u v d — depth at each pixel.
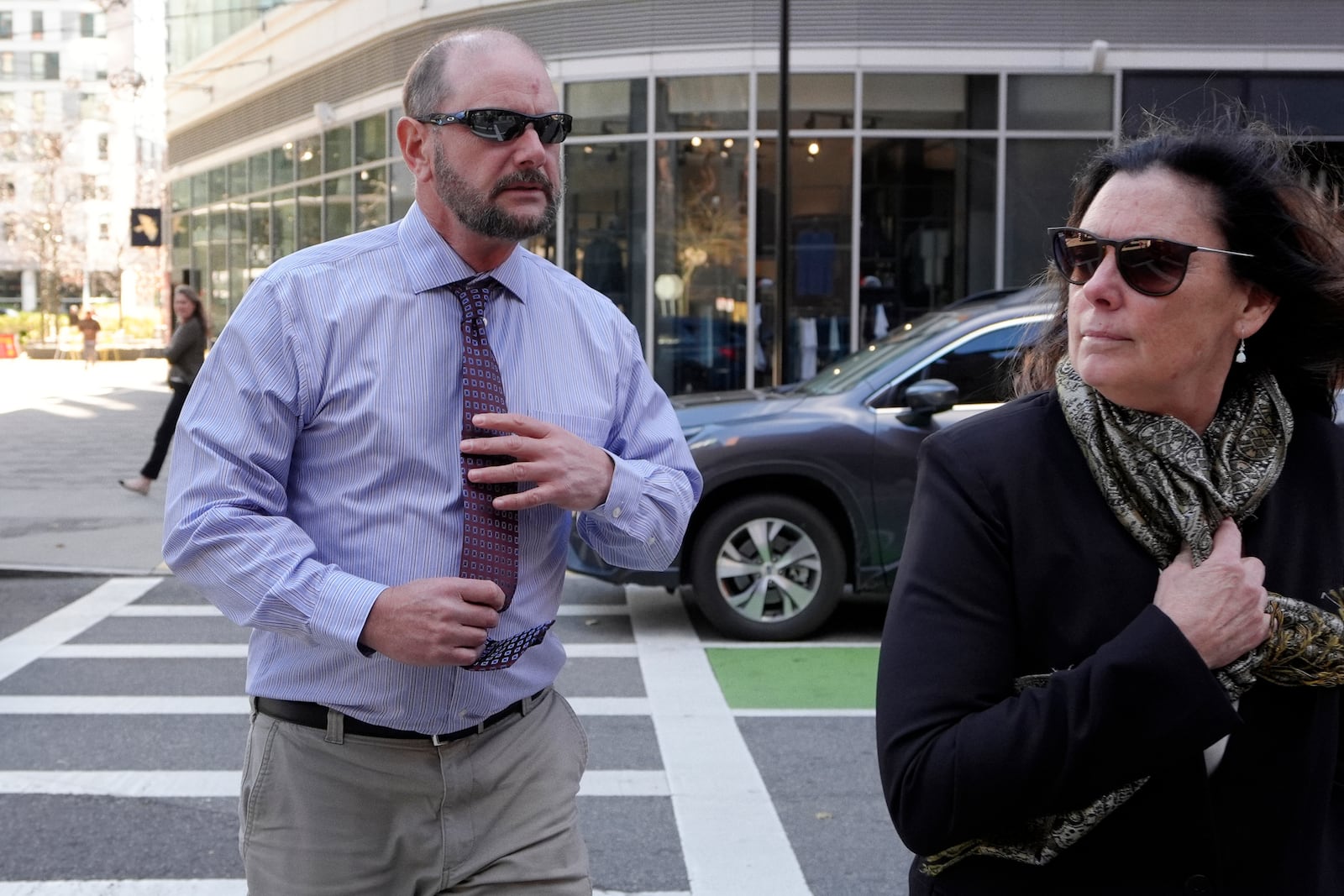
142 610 8.13
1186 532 1.54
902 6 15.74
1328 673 1.55
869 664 6.73
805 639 7.29
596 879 4.10
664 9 16.12
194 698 6.13
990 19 15.73
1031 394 1.79
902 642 1.61
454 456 2.28
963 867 1.63
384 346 2.28
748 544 7.17
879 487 6.99
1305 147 1.65
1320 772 1.60
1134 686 1.45
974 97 15.84
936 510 1.64
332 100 21.66
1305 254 1.61
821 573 7.11
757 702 6.06
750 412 7.22
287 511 2.30
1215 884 1.56
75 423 19.98
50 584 8.97
